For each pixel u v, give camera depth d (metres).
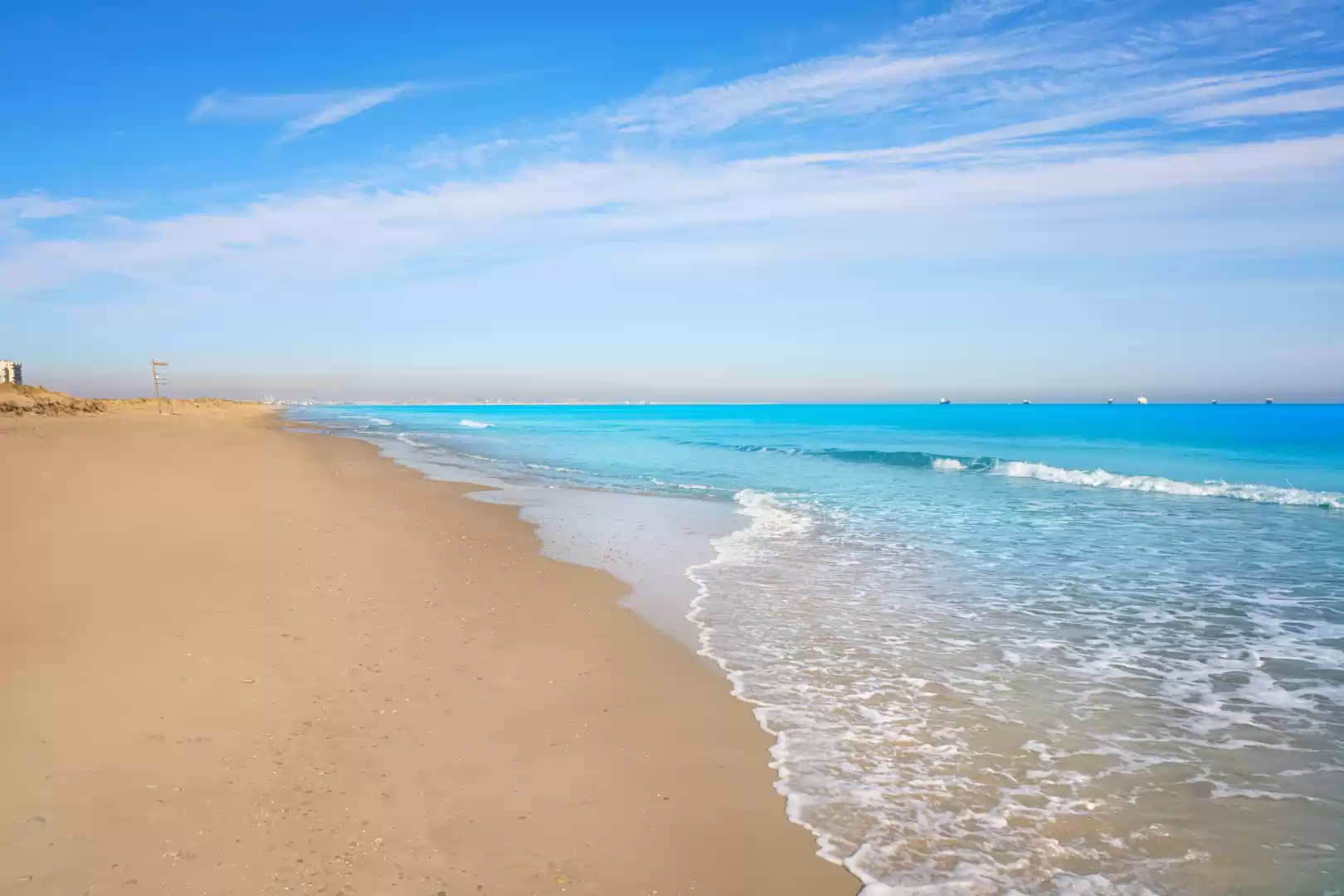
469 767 4.73
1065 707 6.06
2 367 78.25
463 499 17.50
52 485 14.01
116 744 4.60
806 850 4.02
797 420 97.75
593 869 3.76
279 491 15.93
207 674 5.78
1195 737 5.52
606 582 10.01
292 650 6.50
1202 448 36.81
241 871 3.49
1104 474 22.48
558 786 4.57
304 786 4.32
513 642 7.29
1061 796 4.66
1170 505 17.94
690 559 11.62
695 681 6.48
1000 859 3.99
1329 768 5.05
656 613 8.61
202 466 19.56
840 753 5.18
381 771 4.59
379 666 6.33
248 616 7.28
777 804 4.49
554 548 12.20
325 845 3.77
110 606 7.21
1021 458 31.27
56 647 6.09
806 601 9.27
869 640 7.71
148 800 4.02
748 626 8.16
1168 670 6.92
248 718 5.12
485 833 4.01
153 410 75.25
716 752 5.13
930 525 14.96
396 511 14.79
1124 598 9.46
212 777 4.31
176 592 7.78
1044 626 8.29
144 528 10.84
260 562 9.41
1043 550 12.53
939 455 31.59
